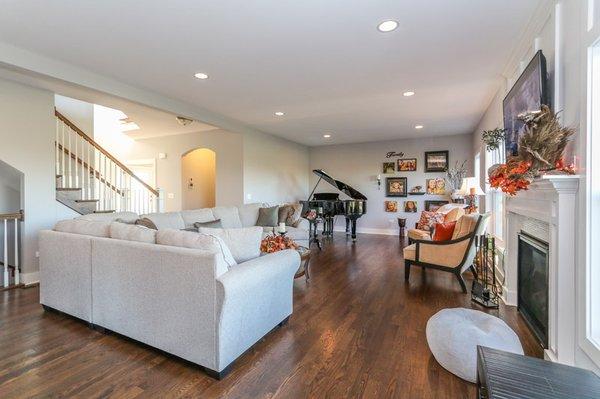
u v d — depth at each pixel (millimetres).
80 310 2566
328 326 2594
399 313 2869
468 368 1814
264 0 2043
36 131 3744
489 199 4699
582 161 1653
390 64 3090
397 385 1814
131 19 2262
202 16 2230
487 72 3293
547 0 2061
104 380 1845
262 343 2299
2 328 2525
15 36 2498
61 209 4078
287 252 2611
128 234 2365
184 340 1981
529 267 2604
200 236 2059
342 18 2266
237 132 5957
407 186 7605
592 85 1585
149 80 3498
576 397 1098
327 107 4672
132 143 7461
